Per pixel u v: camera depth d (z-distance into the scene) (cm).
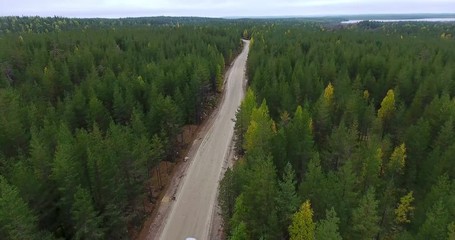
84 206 3425
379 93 8338
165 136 5747
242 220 3544
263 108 6078
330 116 6519
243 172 4022
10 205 3030
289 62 10062
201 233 4406
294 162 4862
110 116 6191
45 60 10188
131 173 4394
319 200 3559
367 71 9438
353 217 3388
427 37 18288
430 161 4778
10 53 10256
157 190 5297
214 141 6869
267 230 3441
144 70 8975
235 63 13962
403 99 7900
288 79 8644
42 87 8100
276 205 3569
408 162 5262
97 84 7512
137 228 4491
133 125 5334
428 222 3316
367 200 3303
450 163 4572
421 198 4669
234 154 6269
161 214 4762
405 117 6581
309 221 3108
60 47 12381
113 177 3941
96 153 4069
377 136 5541
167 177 5634
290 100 6750
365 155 4738
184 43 13700
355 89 8006
